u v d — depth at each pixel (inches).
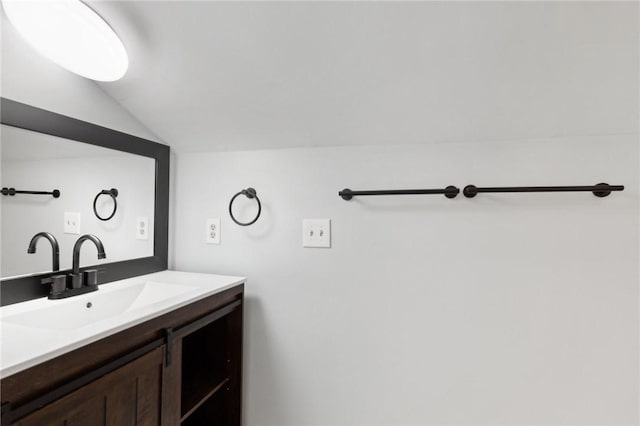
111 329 32.8
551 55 37.0
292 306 56.8
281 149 57.4
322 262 55.3
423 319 51.1
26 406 25.9
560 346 46.6
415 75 41.4
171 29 39.8
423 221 51.0
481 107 44.4
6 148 39.1
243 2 35.9
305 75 43.8
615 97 40.4
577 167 46.0
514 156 47.8
